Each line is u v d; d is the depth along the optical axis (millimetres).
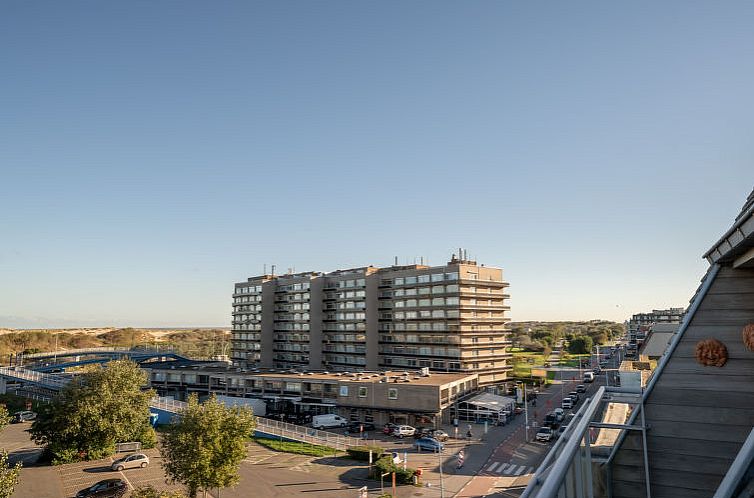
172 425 39344
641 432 12375
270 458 53594
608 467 12594
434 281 101375
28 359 143875
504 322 105438
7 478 29656
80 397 52094
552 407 84375
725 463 11508
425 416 71562
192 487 36375
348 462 52031
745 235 10062
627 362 51969
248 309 138125
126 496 40969
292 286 130000
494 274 106000
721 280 12617
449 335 97562
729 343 12094
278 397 84000
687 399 12211
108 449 53125
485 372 97125
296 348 126875
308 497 41188
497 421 72875
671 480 11922
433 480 46375
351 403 77250
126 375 55469
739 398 11727
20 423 72188
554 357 163250
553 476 6008
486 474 48562
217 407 39062
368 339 110625
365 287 112812
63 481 44750
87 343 197875
